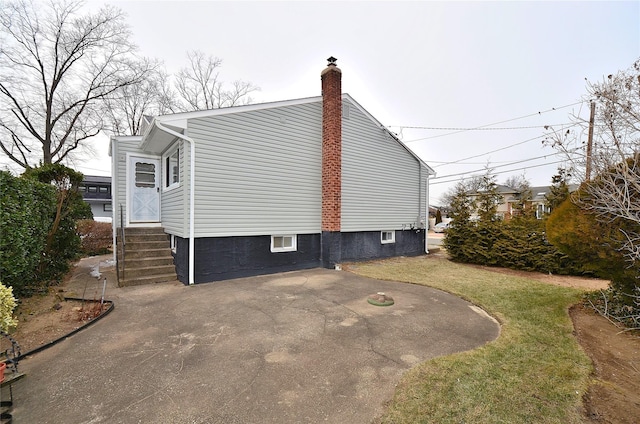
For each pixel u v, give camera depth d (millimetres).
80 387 2611
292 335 3754
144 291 5910
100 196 27516
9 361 2693
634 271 3816
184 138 6387
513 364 2986
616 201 3582
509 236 8812
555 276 7672
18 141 17641
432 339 3656
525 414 2230
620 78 3854
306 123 8688
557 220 4578
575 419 2180
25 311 4523
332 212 8734
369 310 4758
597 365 3006
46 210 6074
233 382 2686
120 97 20203
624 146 3789
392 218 11070
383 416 2211
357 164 9914
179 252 7020
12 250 4699
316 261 8891
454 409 2279
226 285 6445
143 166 9031
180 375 2812
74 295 5516
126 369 2928
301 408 2316
